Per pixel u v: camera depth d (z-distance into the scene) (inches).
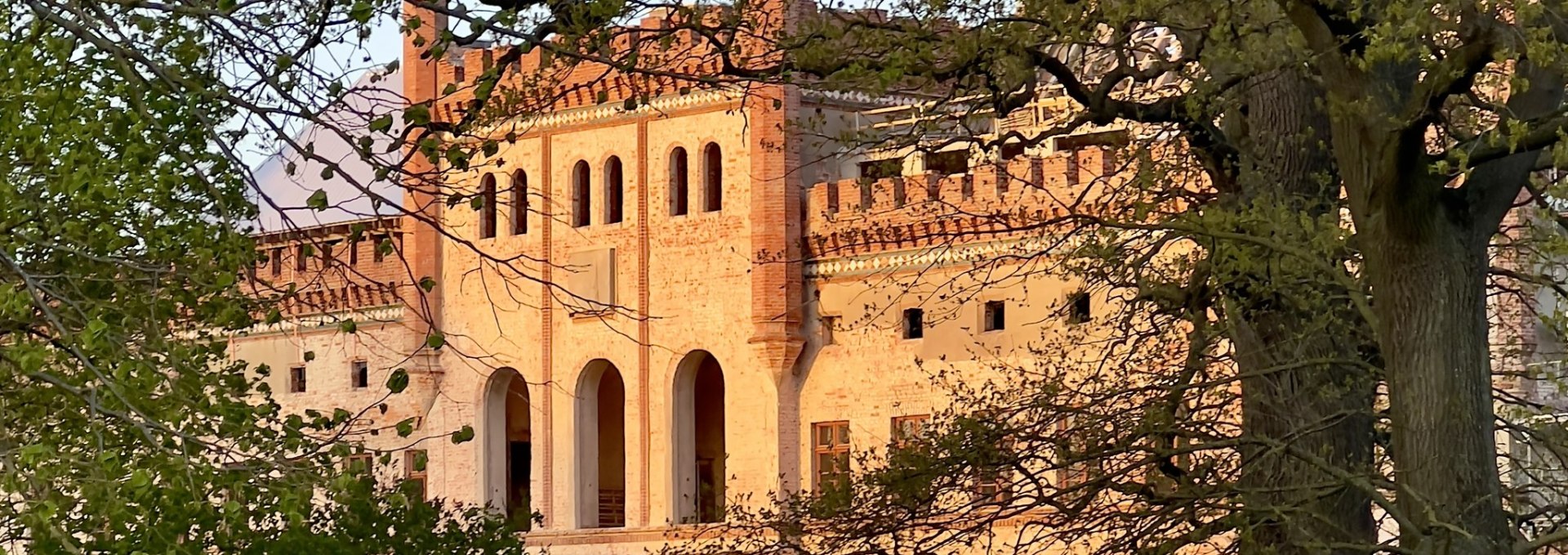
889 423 2507.4
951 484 1154.0
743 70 1010.7
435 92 2728.8
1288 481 1083.3
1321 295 1018.1
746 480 2603.3
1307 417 1066.7
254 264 948.6
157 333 831.1
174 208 917.2
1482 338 923.4
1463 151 840.9
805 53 1008.2
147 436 757.3
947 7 1016.2
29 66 807.7
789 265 2578.7
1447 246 912.9
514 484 2935.5
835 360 2561.5
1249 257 1003.9
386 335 2886.3
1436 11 859.4
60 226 829.8
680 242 2664.9
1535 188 1032.8
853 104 2581.2
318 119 815.7
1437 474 914.1
